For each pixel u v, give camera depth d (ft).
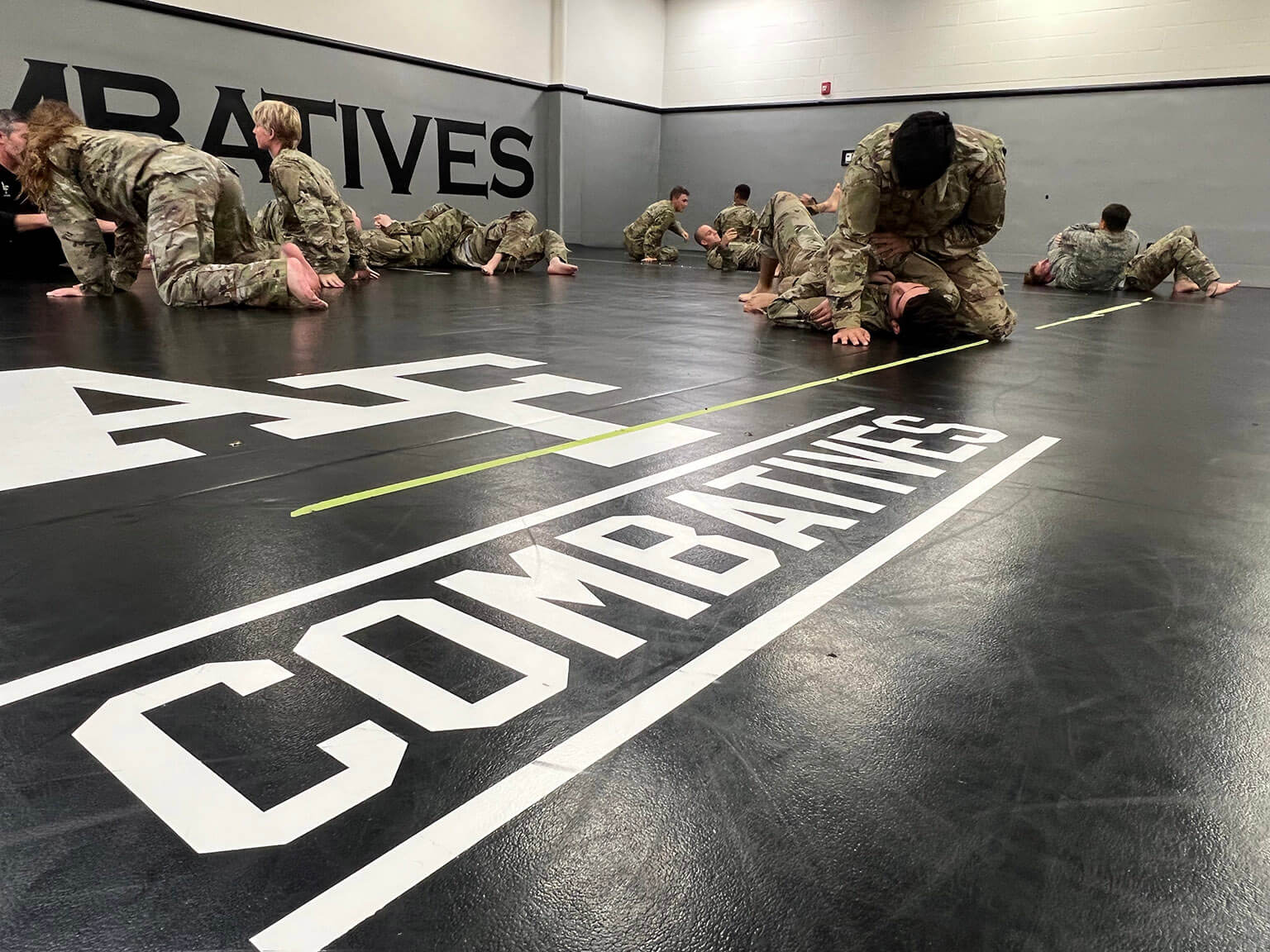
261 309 13.26
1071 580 4.00
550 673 3.02
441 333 11.64
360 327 11.84
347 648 3.15
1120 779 2.55
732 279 24.84
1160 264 24.54
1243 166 30.35
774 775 2.50
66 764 2.46
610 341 11.44
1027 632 3.47
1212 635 3.50
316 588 3.66
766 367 9.72
